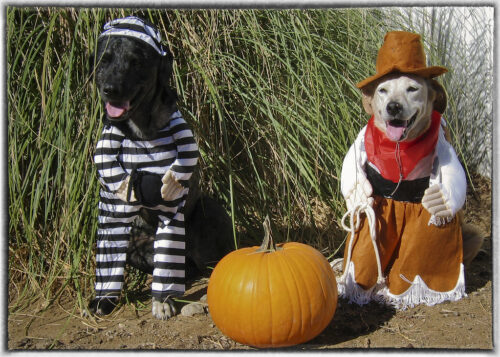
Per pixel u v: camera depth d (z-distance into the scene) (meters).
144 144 2.93
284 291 2.48
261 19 4.16
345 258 3.16
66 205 3.39
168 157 2.93
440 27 5.01
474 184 5.06
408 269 3.02
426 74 2.76
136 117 2.87
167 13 3.91
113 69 2.75
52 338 2.78
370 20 4.33
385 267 3.10
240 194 3.96
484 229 4.43
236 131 4.00
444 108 2.97
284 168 3.65
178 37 3.93
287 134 3.75
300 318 2.49
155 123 2.89
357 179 3.01
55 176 3.61
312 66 3.90
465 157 5.15
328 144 3.84
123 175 2.92
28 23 3.75
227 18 4.06
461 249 3.06
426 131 2.90
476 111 5.17
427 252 2.99
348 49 4.09
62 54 3.62
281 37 3.89
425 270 3.03
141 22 2.91
